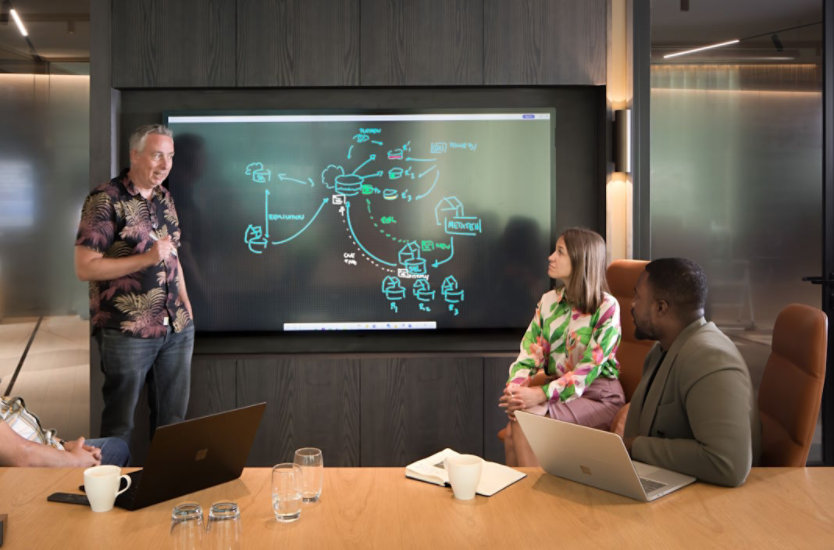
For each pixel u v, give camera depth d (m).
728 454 1.48
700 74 3.68
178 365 3.23
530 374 2.91
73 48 4.73
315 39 3.49
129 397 3.08
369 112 3.55
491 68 3.51
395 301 3.60
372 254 3.59
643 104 3.69
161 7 3.47
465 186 3.59
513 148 3.58
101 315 3.04
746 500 1.42
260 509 1.41
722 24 3.66
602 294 2.79
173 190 3.54
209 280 3.57
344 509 1.40
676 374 1.71
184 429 1.41
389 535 1.27
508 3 3.51
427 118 3.56
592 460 1.46
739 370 1.59
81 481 1.57
